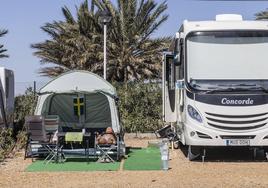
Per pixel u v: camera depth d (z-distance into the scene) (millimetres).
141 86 20531
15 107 19453
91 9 34188
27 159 13531
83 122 14820
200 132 12250
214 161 13031
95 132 13969
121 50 34344
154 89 20438
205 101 12250
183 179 10398
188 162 12891
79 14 33969
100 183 10039
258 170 11500
